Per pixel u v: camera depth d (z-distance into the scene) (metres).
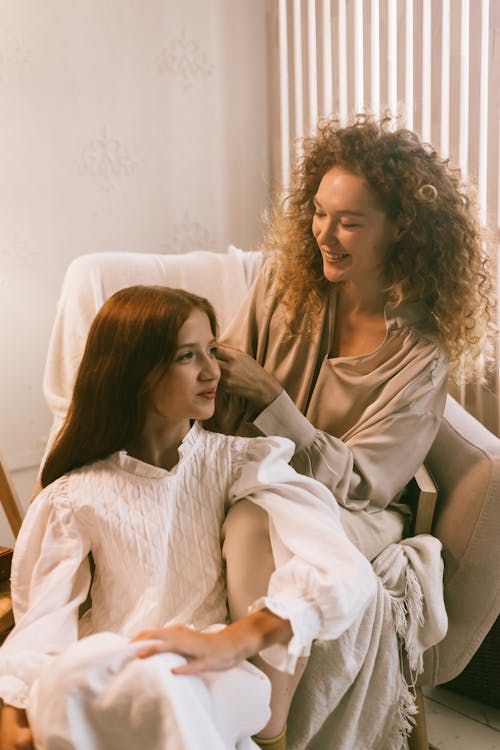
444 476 1.60
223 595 1.22
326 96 2.65
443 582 1.51
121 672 0.94
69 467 1.24
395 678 1.36
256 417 1.46
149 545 1.18
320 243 1.49
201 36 2.72
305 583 1.08
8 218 2.41
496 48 2.17
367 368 1.55
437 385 1.52
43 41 2.39
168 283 2.04
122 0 2.53
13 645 1.07
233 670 1.03
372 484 1.47
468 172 2.28
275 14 2.81
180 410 1.19
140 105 2.63
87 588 1.19
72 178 2.52
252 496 1.24
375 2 2.47
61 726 0.94
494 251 1.67
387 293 1.55
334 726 1.34
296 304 1.61
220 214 2.87
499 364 2.29
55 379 1.92
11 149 2.38
